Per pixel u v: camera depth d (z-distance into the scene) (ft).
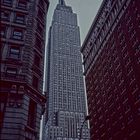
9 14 132.77
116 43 261.24
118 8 272.31
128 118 211.20
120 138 219.61
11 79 106.42
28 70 115.75
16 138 91.86
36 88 118.73
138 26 220.43
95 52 326.65
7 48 118.11
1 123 93.71
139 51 210.59
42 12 157.38
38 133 105.50
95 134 281.74
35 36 135.95
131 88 214.07
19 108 100.12
